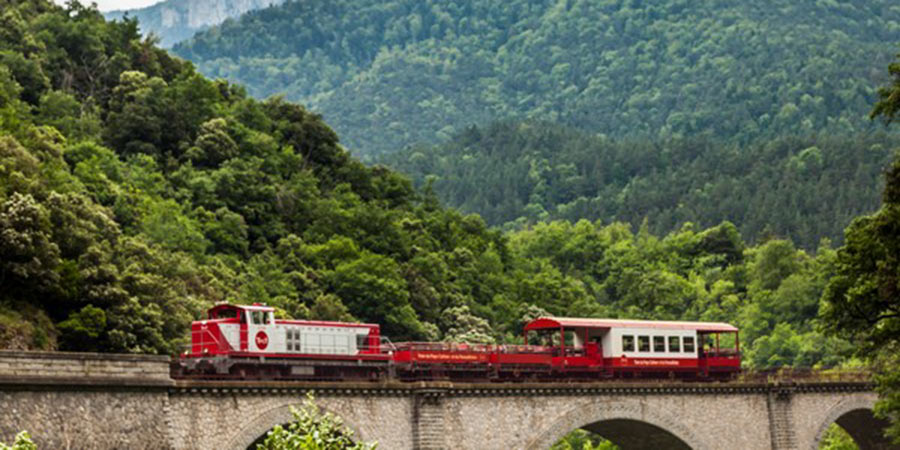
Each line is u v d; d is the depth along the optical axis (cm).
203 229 13175
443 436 7731
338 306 12594
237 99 17750
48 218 9150
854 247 6812
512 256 19100
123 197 12206
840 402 10288
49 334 8656
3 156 9950
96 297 9056
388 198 18050
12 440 5409
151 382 6172
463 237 17925
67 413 5709
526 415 8312
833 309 7106
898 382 7150
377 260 13738
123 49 16825
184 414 6400
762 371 10144
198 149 14800
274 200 14850
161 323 9388
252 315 7362
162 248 11550
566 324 8988
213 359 7056
